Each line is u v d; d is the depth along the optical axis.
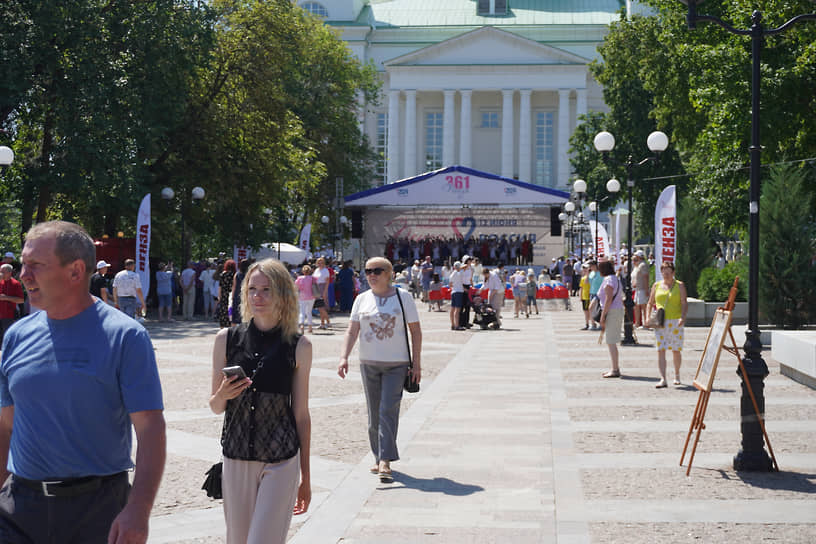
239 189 37.44
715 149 28.80
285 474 4.23
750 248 8.11
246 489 4.26
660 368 12.85
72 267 3.28
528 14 102.56
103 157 28.70
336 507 6.59
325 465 7.98
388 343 7.71
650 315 12.87
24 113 29.38
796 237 19.30
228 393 4.05
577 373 14.62
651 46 39.88
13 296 17.11
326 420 10.25
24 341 3.35
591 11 102.56
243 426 4.25
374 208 47.50
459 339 21.92
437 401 11.63
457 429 9.64
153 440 3.26
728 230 31.89
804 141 27.22
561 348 19.25
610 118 52.88
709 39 31.17
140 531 3.10
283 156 39.41
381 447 7.47
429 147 99.38
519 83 94.88
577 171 60.97
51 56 28.42
